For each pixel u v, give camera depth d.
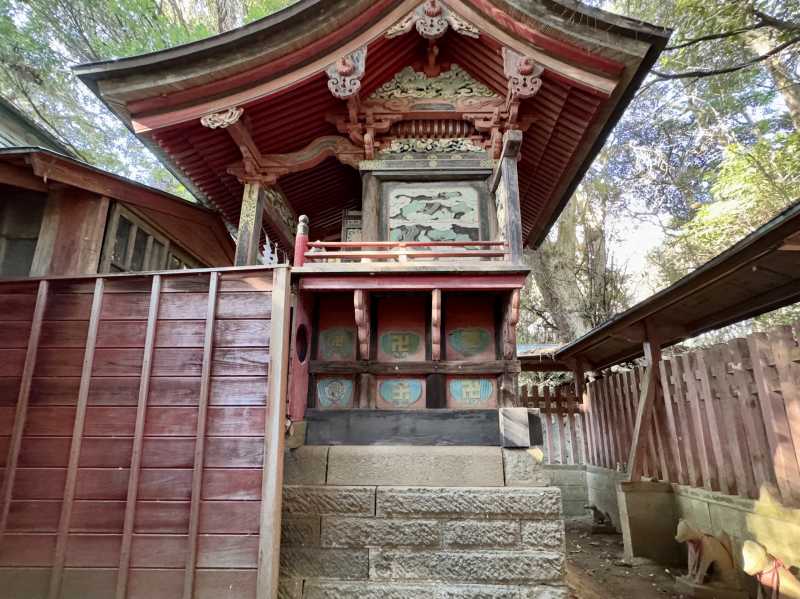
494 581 3.94
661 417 7.30
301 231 4.87
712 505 5.99
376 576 4.00
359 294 4.62
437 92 5.75
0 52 12.73
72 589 3.49
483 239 5.56
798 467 4.43
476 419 4.56
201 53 4.76
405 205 5.68
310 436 4.59
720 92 13.89
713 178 14.80
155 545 3.52
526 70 4.90
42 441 3.82
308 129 5.80
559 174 6.57
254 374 3.81
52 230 5.84
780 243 3.97
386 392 4.90
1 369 4.02
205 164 6.11
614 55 4.71
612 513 9.28
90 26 13.48
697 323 6.89
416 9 5.01
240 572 3.42
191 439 3.71
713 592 5.28
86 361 3.93
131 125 5.29
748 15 10.28
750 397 5.16
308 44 4.91
